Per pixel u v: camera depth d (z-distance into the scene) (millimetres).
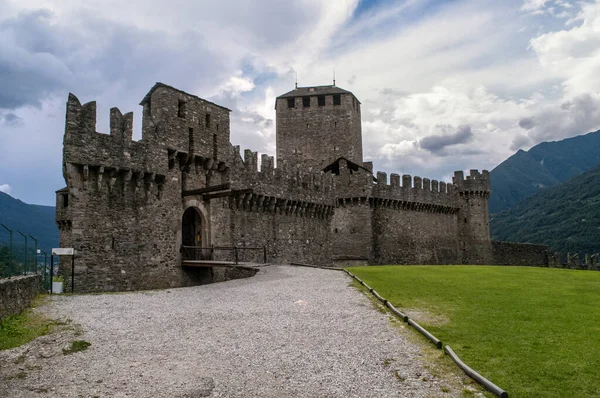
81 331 14438
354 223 53938
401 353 12008
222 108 34875
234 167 35906
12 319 15109
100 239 25266
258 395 9609
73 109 24438
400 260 58656
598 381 9859
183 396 9570
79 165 24547
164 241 29016
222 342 13305
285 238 42719
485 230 71250
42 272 22641
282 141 66938
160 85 29891
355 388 9883
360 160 69250
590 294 20656
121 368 11188
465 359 11336
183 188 31266
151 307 18484
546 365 10805
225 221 35188
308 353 12203
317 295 20656
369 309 17391
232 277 34938
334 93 66125
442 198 67625
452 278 26766
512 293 20922
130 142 27094
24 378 10500
